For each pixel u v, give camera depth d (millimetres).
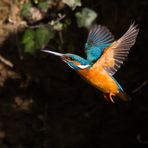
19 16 10812
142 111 11781
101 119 11992
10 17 10891
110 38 5027
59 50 10820
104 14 10656
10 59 11578
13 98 11953
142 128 11938
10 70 11734
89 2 10227
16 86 11883
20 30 10906
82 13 9273
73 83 11812
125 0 10844
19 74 11750
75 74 11711
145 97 11648
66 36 10617
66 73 11719
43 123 12016
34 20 10328
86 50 4895
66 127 12047
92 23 9391
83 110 11969
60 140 12062
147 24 11055
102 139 12109
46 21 10266
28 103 11953
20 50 11148
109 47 4637
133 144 12086
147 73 11398
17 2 10797
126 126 11992
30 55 11398
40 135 12070
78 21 9289
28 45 9508
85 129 12078
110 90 4688
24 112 12000
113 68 4676
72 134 12086
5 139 12094
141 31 11141
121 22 10828
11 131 12055
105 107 11898
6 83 11867
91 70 4617
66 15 10219
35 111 11992
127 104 11781
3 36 11367
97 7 10438
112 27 10781
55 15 10172
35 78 11766
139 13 10938
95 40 4996
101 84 4656
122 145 12094
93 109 11938
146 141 11891
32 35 9523
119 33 10844
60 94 11898
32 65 11625
